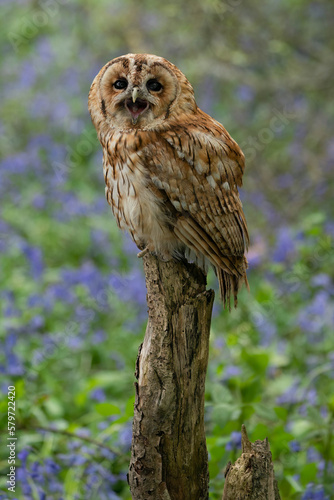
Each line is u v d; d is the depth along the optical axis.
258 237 15.38
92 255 16.36
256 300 12.60
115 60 8.05
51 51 22.28
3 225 16.20
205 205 7.96
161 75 7.95
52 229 16.92
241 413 8.69
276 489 6.47
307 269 12.89
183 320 6.70
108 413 8.43
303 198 16.78
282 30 18.66
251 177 17.28
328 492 8.31
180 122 8.05
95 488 8.50
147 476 6.68
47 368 11.91
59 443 9.54
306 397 9.94
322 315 12.12
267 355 9.54
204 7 17.50
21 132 21.34
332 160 17.66
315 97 19.45
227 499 6.39
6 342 11.30
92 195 18.16
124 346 12.85
